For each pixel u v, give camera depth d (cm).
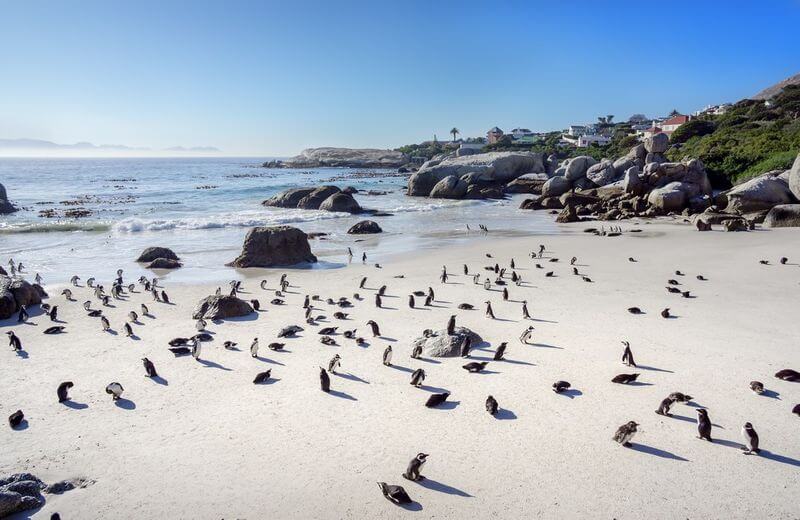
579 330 1856
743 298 2209
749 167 6481
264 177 14450
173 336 1877
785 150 6450
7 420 1266
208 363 1616
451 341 1681
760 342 1694
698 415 1139
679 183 5456
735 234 3900
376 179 13500
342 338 1823
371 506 946
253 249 3203
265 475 1042
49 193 8706
